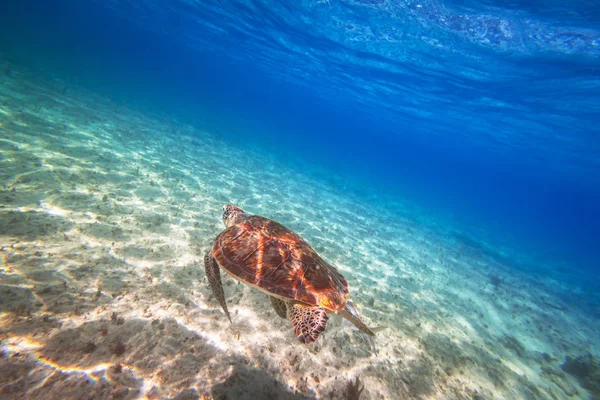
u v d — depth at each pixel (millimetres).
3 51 23359
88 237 5367
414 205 27453
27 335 3197
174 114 28484
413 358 5492
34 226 5105
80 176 7664
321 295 3258
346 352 4922
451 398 4824
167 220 7176
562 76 15039
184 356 3660
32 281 3936
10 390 2668
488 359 6523
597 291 17453
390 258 10859
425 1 12266
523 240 28375
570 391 6438
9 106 10461
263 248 3617
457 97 23969
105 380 3041
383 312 6805
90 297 4031
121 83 37344
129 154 10953
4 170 6512
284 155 29359
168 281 4973
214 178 12234
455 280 11156
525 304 11273
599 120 19531
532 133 28344
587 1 9602
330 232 11156
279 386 3791
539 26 11789
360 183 29422
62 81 20875
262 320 4859
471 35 13984
